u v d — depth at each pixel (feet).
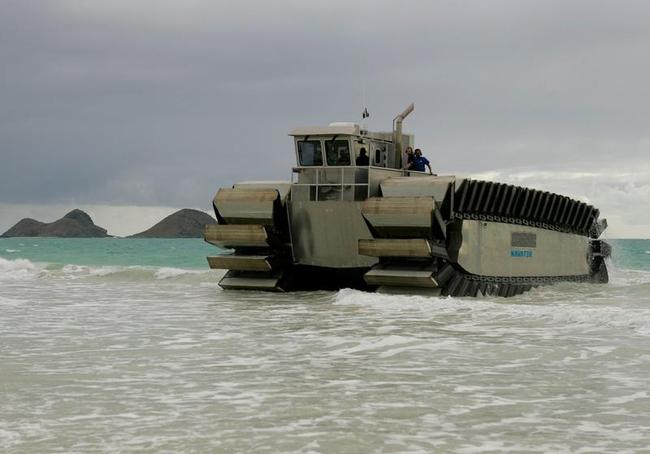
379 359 71.51
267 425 48.52
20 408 53.01
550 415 50.93
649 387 59.11
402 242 130.72
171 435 46.34
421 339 82.94
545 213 174.50
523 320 97.81
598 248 207.21
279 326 95.66
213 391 58.23
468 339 82.69
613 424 48.70
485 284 148.05
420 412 51.72
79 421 49.57
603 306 122.72
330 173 147.84
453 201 135.23
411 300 121.08
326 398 55.83
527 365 67.97
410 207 129.70
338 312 110.83
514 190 157.69
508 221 159.02
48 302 129.39
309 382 61.36
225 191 148.97
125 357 72.95
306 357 72.74
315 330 91.45
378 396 56.49
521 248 164.55
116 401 55.06
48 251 529.86
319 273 155.02
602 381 61.26
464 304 115.75
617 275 241.55
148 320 102.63
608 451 43.19
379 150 154.81
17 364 69.21
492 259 152.35
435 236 133.49
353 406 53.42
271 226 146.72
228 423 49.01
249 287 151.94
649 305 126.31
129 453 42.91
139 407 53.26
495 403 54.19
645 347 75.92
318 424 48.78
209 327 94.94
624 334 84.64
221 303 127.44
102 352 75.82
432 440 45.19
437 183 132.26
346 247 144.05
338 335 86.94
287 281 150.51
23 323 99.30
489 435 46.29
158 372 65.51
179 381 61.87
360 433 46.68
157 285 172.35
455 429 47.55
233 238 147.84
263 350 76.89
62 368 67.31
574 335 84.53
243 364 69.21
